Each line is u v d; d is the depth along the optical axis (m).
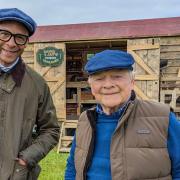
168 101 9.59
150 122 2.07
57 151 9.24
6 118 2.61
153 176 2.01
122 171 2.03
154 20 10.25
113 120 2.16
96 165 2.15
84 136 2.28
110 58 2.05
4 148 2.60
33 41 10.05
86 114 2.32
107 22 10.61
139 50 9.42
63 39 9.84
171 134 2.06
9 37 2.56
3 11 2.54
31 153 2.66
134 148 2.04
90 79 2.18
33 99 2.73
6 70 2.65
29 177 2.72
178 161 2.06
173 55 9.48
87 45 11.34
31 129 2.72
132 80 2.17
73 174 2.51
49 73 10.05
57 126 2.96
